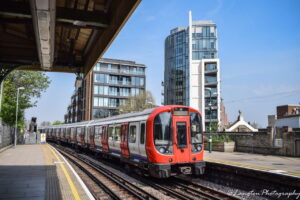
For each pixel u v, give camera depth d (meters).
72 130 32.25
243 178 11.94
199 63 57.50
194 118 12.35
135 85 65.44
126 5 5.82
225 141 25.23
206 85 56.59
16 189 8.32
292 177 9.52
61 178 10.48
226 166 12.93
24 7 5.98
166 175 11.14
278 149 20.84
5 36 8.86
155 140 11.41
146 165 12.19
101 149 20.39
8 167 13.34
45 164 14.67
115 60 64.31
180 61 60.72
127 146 14.15
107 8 7.05
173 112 11.88
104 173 13.96
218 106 55.09
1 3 5.87
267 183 10.67
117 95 63.69
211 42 59.16
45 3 4.42
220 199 9.11
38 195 7.58
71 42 9.78
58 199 7.22
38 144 38.50
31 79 35.66
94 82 61.94
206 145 27.25
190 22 59.06
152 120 11.57
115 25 6.58
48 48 6.67
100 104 61.91
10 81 34.84
